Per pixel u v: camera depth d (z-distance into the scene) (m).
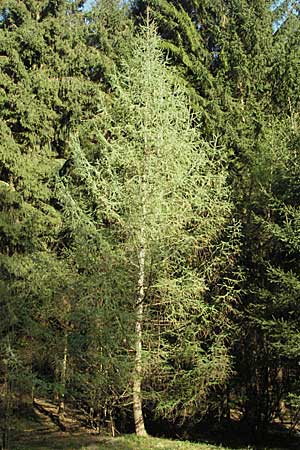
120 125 13.34
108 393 12.73
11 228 15.53
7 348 11.12
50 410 15.76
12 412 12.55
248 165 15.18
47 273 12.82
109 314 11.75
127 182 12.57
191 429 14.20
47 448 11.73
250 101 18.47
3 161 17.95
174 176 12.46
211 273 13.12
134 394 12.50
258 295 12.99
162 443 12.27
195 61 19.05
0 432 12.06
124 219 12.62
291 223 12.61
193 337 12.76
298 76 18.94
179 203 12.66
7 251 15.14
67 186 13.97
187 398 12.52
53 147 20.45
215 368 12.41
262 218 13.27
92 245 12.45
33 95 19.19
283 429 14.87
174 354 12.57
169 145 12.62
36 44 19.69
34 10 21.17
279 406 14.02
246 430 14.21
